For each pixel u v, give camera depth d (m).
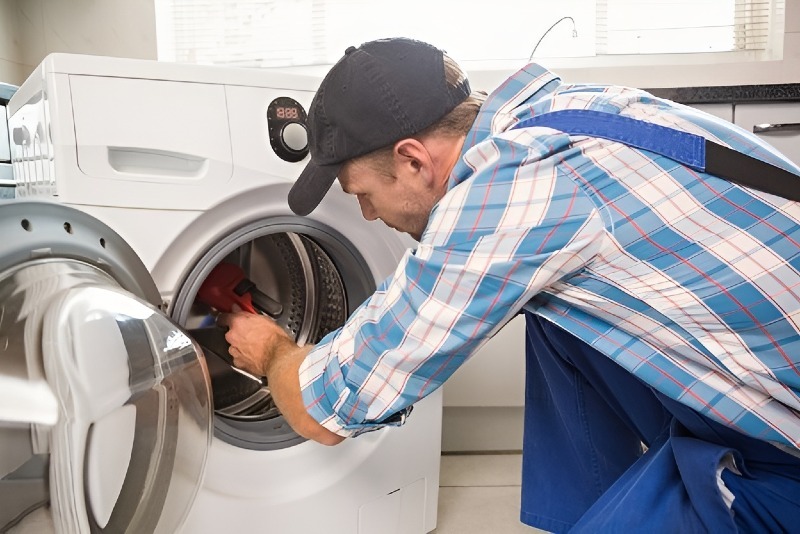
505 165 0.74
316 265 1.31
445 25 2.30
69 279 0.74
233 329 1.09
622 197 0.75
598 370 1.00
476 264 0.74
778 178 0.75
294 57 2.29
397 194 0.85
